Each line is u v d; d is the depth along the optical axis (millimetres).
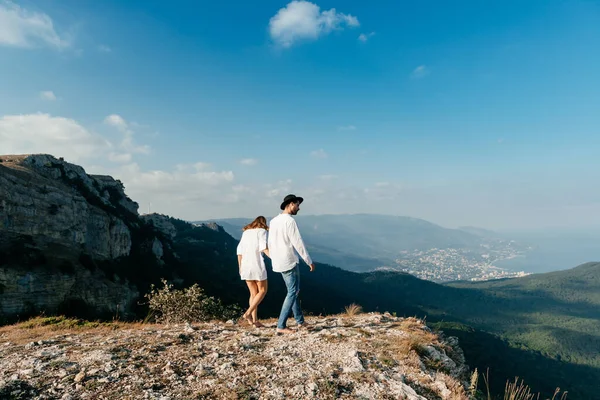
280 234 6363
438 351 6070
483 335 133375
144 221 104562
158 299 14289
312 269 6477
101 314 53344
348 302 130625
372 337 6258
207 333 6398
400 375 4723
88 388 3609
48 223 55000
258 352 5180
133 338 5816
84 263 57688
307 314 10375
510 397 4934
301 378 4211
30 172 58625
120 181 103688
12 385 3578
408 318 8312
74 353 4809
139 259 80688
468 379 5871
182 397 3547
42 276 47719
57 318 8547
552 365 138875
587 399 103938
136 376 3998
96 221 67312
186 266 97125
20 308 43906
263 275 7016
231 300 73375
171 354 4902
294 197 6379
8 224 48625
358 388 4117
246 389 3809
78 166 80812
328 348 5516
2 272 43688
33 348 5281
